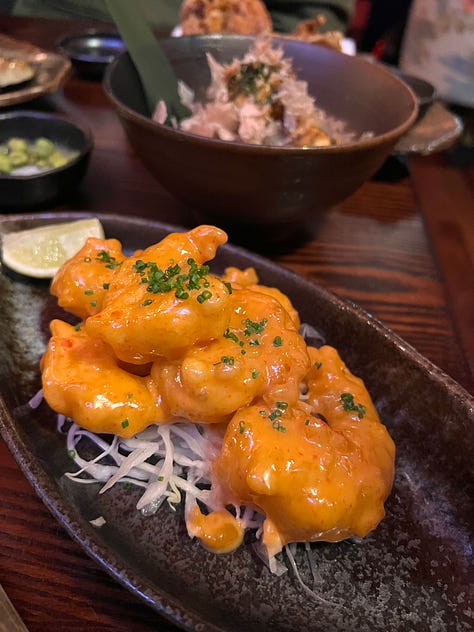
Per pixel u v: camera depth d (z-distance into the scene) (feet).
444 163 1.31
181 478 0.63
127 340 0.56
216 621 0.50
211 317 0.57
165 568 0.54
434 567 0.57
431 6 1.54
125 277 0.61
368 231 1.06
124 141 1.26
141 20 1.00
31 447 0.59
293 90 0.99
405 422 0.67
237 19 1.43
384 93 0.97
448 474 0.62
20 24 1.73
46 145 1.14
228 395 0.56
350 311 0.74
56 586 0.52
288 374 0.61
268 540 0.53
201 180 0.81
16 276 0.84
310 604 0.53
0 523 0.56
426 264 0.99
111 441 0.65
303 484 0.53
